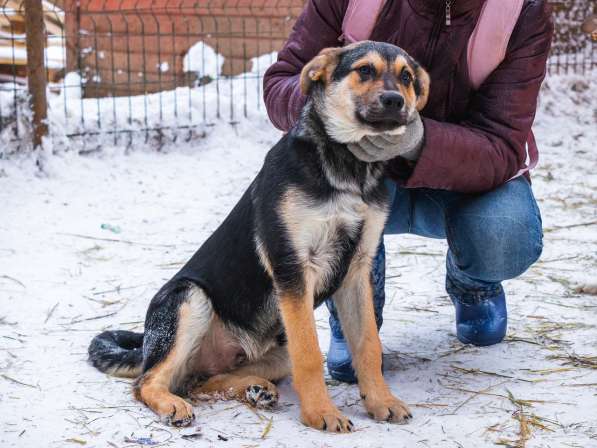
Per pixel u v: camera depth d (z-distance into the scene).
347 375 3.96
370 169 3.61
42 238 6.25
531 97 3.94
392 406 3.44
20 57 11.34
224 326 3.82
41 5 7.64
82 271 5.60
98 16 11.52
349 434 3.30
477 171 3.86
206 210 7.12
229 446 3.18
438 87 3.96
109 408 3.52
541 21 3.90
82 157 8.09
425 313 4.87
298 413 3.56
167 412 3.38
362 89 3.44
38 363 4.03
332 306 4.00
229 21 10.33
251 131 9.12
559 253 5.96
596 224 6.72
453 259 4.25
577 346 4.27
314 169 3.49
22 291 5.14
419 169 3.76
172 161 8.38
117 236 6.40
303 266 3.51
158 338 3.64
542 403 3.58
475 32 3.85
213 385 3.75
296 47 4.22
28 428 3.31
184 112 8.95
